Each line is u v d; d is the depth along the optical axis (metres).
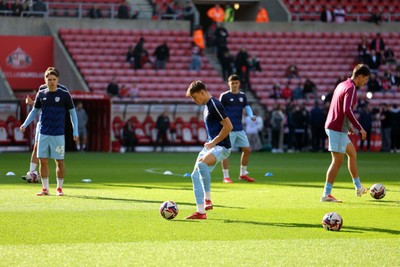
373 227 17.58
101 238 15.78
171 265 13.34
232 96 29.31
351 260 13.91
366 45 63.78
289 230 17.08
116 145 52.66
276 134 54.31
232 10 66.44
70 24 60.38
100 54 59.66
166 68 60.19
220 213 19.61
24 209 19.92
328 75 63.03
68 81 58.12
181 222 18.00
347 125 22.23
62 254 14.14
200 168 19.16
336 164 22.20
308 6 71.06
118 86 56.69
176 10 66.00
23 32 59.22
